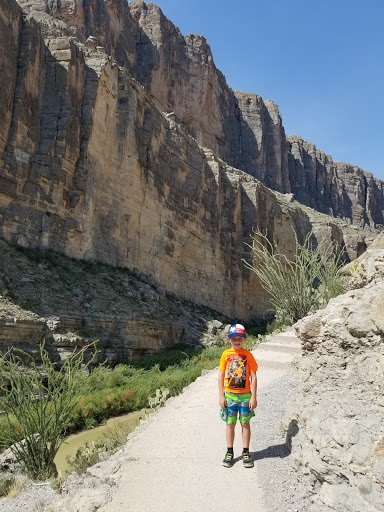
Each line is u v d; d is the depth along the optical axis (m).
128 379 17.47
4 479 7.33
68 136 26.66
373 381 4.40
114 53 61.53
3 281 19.38
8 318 16.05
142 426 7.77
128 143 32.50
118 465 5.97
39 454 7.75
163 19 73.50
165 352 24.38
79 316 19.73
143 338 22.92
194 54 78.25
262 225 52.94
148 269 34.00
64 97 27.19
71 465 7.66
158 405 9.59
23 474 7.72
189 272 39.66
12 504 6.35
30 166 25.16
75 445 11.22
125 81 33.00
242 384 5.68
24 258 22.55
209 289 42.03
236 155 88.94
